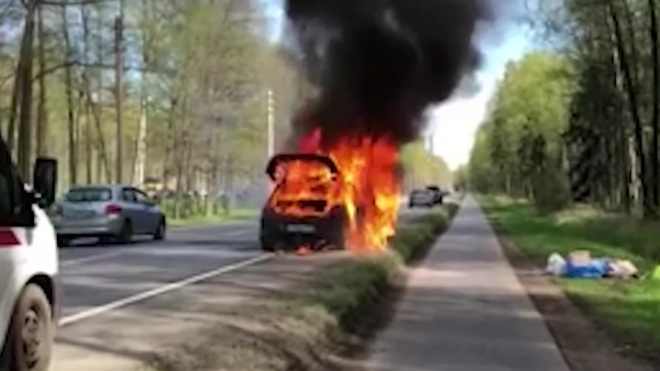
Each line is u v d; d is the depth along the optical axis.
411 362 10.56
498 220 54.91
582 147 56.38
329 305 12.95
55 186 8.50
